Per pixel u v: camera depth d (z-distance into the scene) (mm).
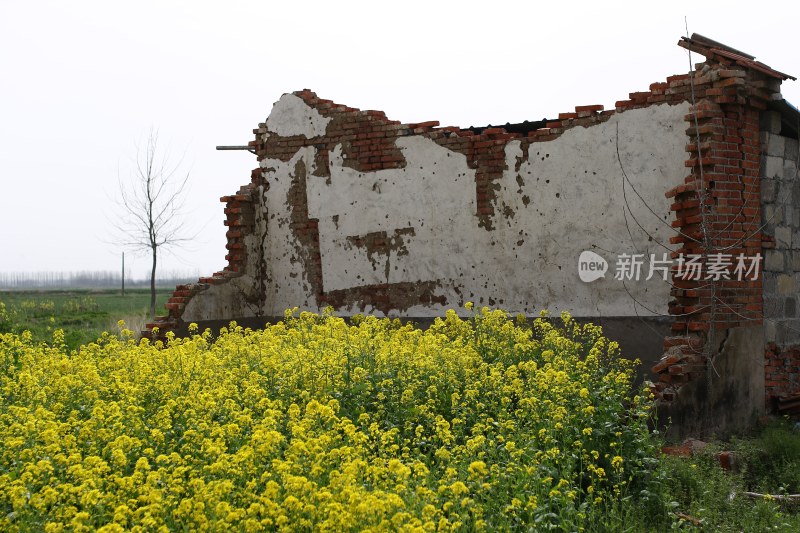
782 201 12391
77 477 6441
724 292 11266
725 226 11227
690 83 11523
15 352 11625
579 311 12617
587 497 7293
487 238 13562
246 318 15844
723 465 9273
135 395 9008
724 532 7344
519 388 9055
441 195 14031
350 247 15023
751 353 11695
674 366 10719
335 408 8820
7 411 8430
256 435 6867
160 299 40688
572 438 8141
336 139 15203
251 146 16266
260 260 16109
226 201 15945
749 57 11773
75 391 9250
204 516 5738
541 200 13016
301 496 6102
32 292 56500
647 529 7273
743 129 11609
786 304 12531
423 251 14211
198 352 11266
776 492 8781
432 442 8438
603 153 12414
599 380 9508
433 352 10703
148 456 7230
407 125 14398
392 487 6395
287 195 15789
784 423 11352
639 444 8234
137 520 5824
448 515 6387
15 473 6605
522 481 6863
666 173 11820
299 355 10125
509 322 11758
